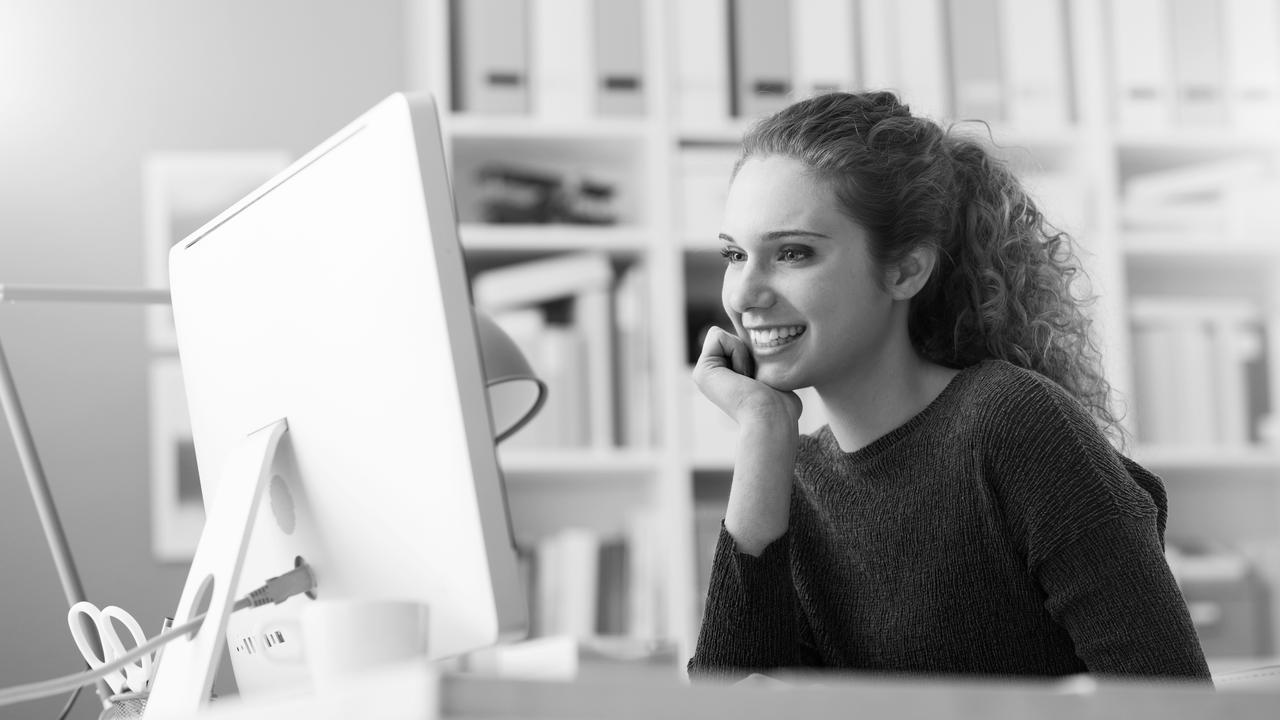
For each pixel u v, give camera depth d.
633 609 2.54
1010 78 2.69
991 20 2.69
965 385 1.20
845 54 2.65
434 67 2.59
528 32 2.63
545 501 2.80
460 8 2.62
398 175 0.80
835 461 1.27
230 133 2.83
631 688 0.46
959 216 1.31
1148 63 2.73
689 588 2.54
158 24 2.84
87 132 2.80
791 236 1.18
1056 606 1.10
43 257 2.75
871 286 1.20
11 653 2.62
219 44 2.85
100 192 2.78
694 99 2.65
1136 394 2.68
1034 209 1.38
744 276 1.21
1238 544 2.82
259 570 0.96
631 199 2.83
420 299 0.78
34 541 2.67
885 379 1.23
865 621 1.25
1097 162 2.70
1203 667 1.05
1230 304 2.94
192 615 0.90
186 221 2.79
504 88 2.61
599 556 2.56
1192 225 2.75
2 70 2.79
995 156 1.37
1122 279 2.68
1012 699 0.45
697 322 2.74
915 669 1.21
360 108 2.86
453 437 0.77
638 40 2.65
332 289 0.86
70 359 2.73
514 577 0.77
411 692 0.47
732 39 2.66
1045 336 1.34
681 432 2.57
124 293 1.25
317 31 2.87
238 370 0.98
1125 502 1.08
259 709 0.53
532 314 2.61
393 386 0.81
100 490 2.70
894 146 1.22
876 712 0.45
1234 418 2.69
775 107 2.64
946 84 2.66
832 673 1.22
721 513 2.60
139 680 1.06
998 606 1.16
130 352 2.75
